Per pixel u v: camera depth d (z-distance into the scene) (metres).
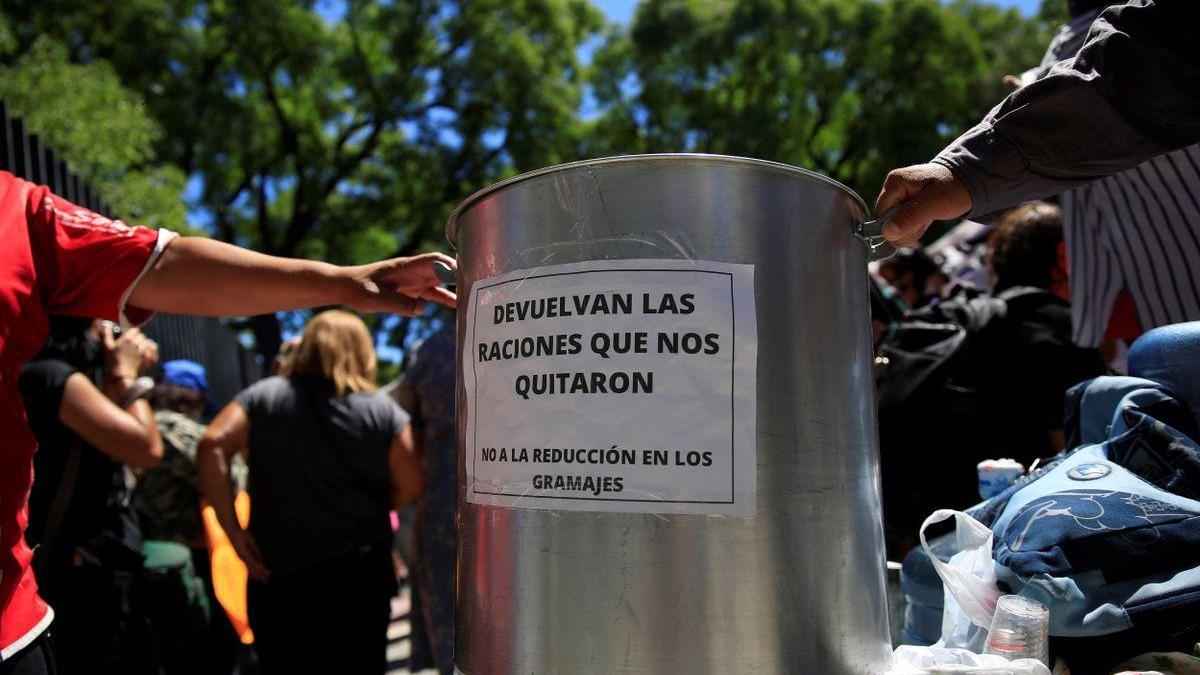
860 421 0.94
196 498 3.44
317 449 2.84
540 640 0.86
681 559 0.83
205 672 3.59
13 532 1.27
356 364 3.05
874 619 0.92
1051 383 2.27
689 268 0.85
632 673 0.82
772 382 0.86
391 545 3.03
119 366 2.64
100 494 2.44
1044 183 1.02
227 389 8.05
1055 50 1.63
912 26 19.36
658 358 0.85
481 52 17.23
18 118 2.96
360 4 17.20
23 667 1.27
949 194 0.99
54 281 1.40
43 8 13.21
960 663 0.96
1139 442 1.14
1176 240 1.56
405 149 17.84
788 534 0.85
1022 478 1.29
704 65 20.22
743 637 0.82
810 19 19.59
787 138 19.78
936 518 1.12
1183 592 0.94
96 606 2.39
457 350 1.04
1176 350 1.25
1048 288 2.51
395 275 1.48
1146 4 0.97
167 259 1.47
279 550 2.82
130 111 9.48
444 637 3.40
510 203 0.94
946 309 2.58
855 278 0.98
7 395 1.26
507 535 0.90
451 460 3.54
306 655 2.80
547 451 0.88
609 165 0.87
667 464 0.84
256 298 1.48
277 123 17.64
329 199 18.69
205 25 15.98
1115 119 0.98
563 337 0.88
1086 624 0.97
